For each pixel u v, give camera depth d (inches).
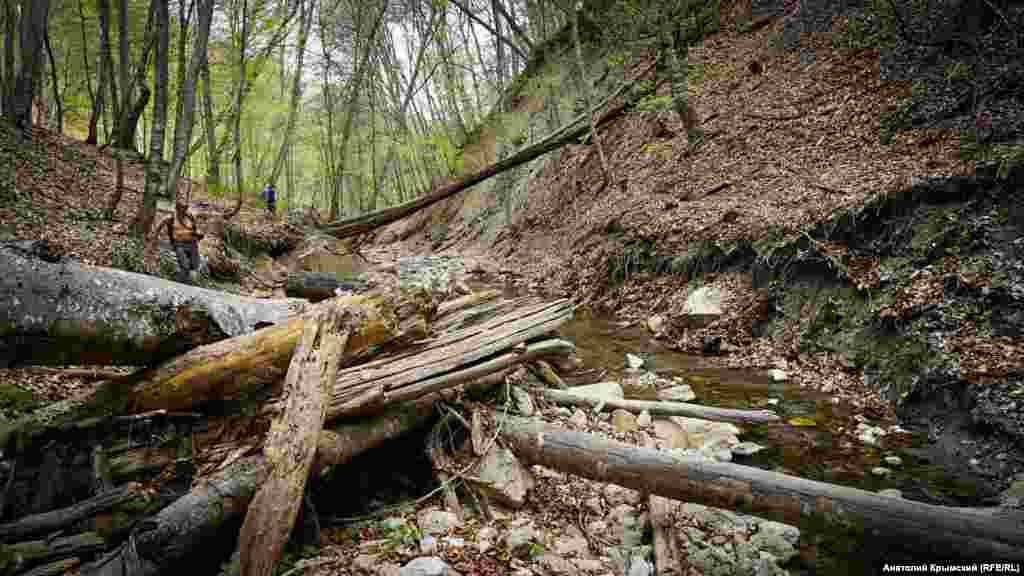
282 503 110.9
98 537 105.9
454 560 122.1
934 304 223.8
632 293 412.2
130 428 125.8
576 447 148.5
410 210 698.8
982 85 307.9
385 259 856.9
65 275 117.3
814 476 172.4
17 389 144.0
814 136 408.5
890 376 225.5
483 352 180.5
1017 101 281.0
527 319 220.7
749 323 310.0
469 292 304.8
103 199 405.1
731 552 134.3
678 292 373.7
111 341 121.4
